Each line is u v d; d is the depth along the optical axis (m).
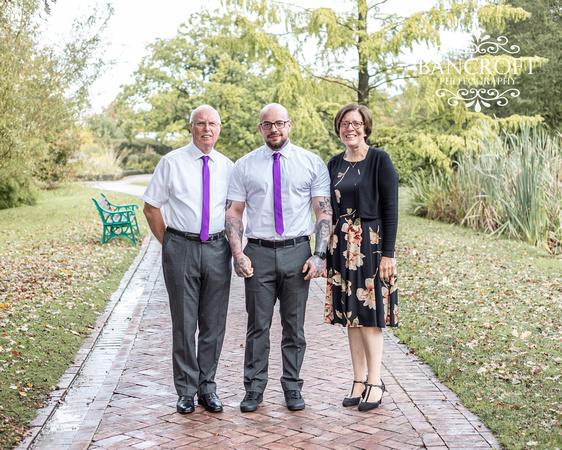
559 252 10.32
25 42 11.60
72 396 4.14
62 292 7.20
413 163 18.23
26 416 3.72
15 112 11.86
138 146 49.44
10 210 18.69
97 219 15.69
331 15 13.63
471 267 8.80
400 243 11.17
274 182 3.79
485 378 4.31
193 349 3.89
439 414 3.75
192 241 3.83
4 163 12.73
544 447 3.20
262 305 3.89
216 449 3.29
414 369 4.66
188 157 3.86
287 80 13.80
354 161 3.88
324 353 5.17
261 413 3.83
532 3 22.41
